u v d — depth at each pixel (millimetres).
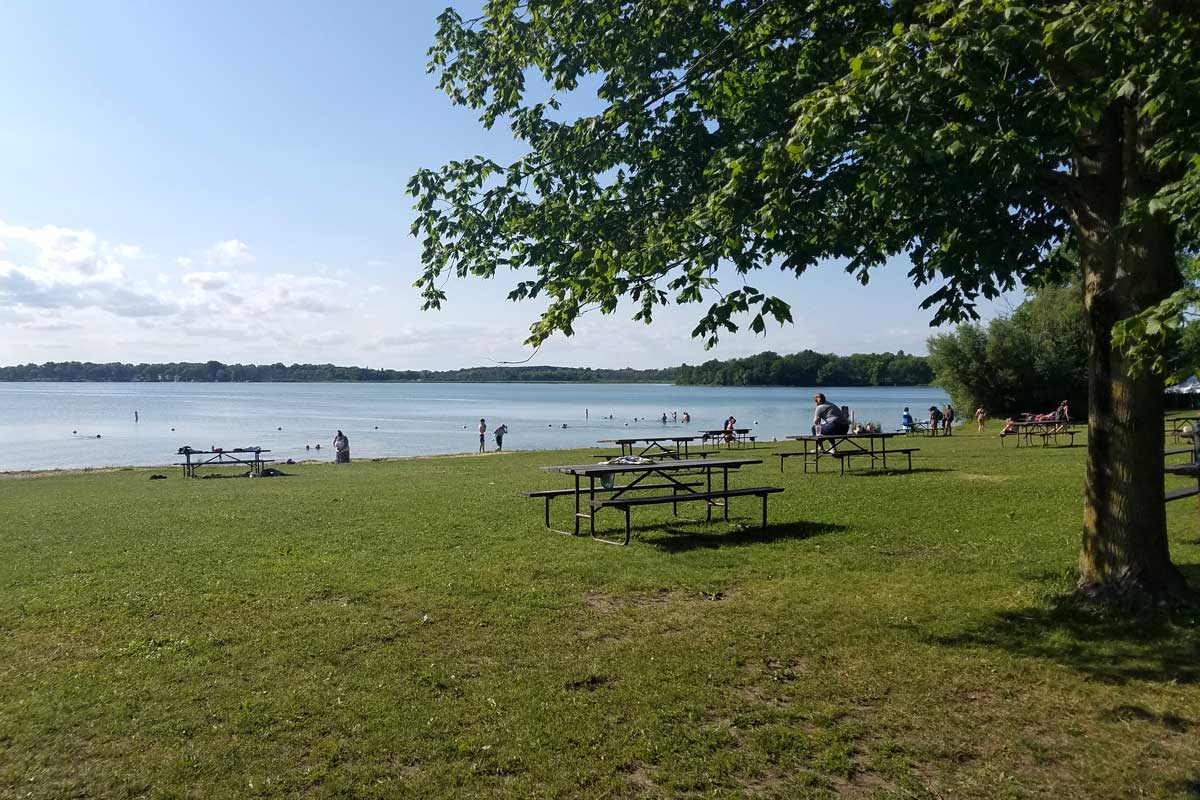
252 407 116062
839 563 8773
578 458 27828
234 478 23125
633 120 7699
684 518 11961
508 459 28469
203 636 6516
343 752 4527
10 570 9242
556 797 4055
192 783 4215
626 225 7711
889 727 4758
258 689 5406
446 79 8930
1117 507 6645
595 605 7328
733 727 4785
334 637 6441
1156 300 6266
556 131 8094
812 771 4266
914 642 6137
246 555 9844
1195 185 4434
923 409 97062
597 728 4770
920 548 9461
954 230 6797
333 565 9133
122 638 6523
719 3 7379
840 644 6133
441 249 8430
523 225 8039
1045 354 50812
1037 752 4418
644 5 7535
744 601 7352
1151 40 5230
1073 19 4859
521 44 8359
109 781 4230
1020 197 7129
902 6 6332
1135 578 6543
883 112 5953
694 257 5863
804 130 5164
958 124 5207
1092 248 6531
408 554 9711
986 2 4914
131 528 12320
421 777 4254
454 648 6168
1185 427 25406
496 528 11500
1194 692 5102
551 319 6449
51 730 4820
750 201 6066
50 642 6445
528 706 5078
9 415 88375
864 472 17938
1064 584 7277
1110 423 6676
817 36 7117
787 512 12312
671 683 5418
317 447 43562
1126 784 4082
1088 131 6480
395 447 46531
